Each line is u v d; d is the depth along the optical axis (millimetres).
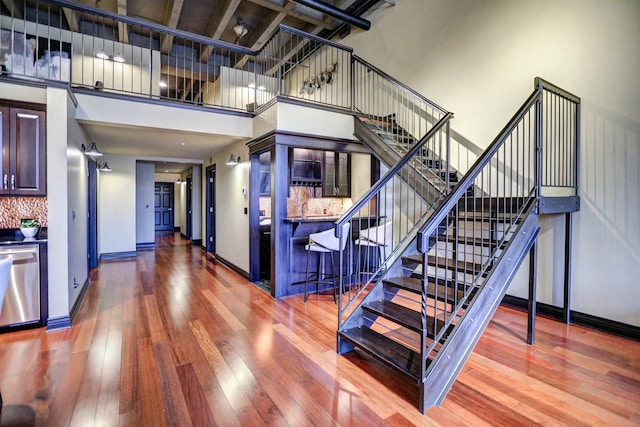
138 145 5875
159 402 2021
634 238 3018
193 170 9359
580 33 3303
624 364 2537
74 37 5891
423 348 1993
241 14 6516
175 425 1823
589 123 3268
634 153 3000
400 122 5316
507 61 3906
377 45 5766
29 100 3193
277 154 4195
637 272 3004
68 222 3236
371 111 5918
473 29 4258
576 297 3393
